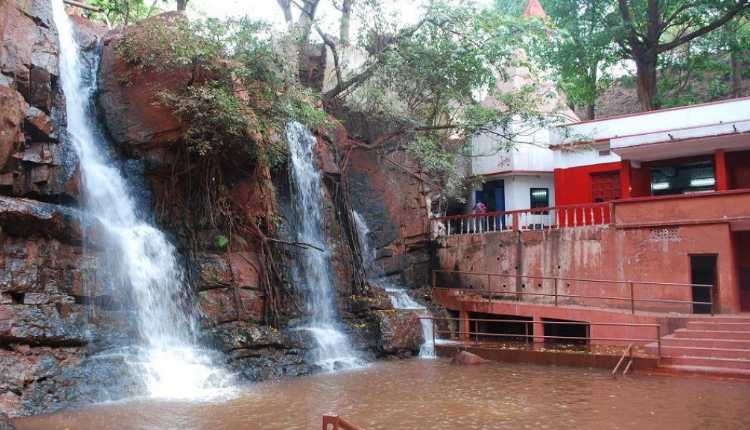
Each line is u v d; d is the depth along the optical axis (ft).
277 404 39.09
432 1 68.80
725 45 112.88
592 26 106.83
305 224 63.21
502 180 100.68
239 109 51.06
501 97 77.41
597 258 71.05
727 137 70.59
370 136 80.02
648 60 106.32
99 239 45.14
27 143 43.96
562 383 46.70
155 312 47.57
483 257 80.43
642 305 67.41
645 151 77.15
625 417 36.14
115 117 52.85
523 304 68.80
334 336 56.80
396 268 78.89
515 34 70.49
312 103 64.85
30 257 40.52
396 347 60.13
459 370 52.85
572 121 101.45
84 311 42.42
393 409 38.11
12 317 37.99
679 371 49.55
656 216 67.72
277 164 61.11
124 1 75.77
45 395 36.99
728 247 63.72
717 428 33.68
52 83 46.78
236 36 54.44
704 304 63.36
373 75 75.36
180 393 41.96
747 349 50.65
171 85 51.44
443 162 72.95
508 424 34.63
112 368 40.96
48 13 47.01
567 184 91.40
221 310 51.19
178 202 53.67
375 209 78.38
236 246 54.80
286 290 57.06
